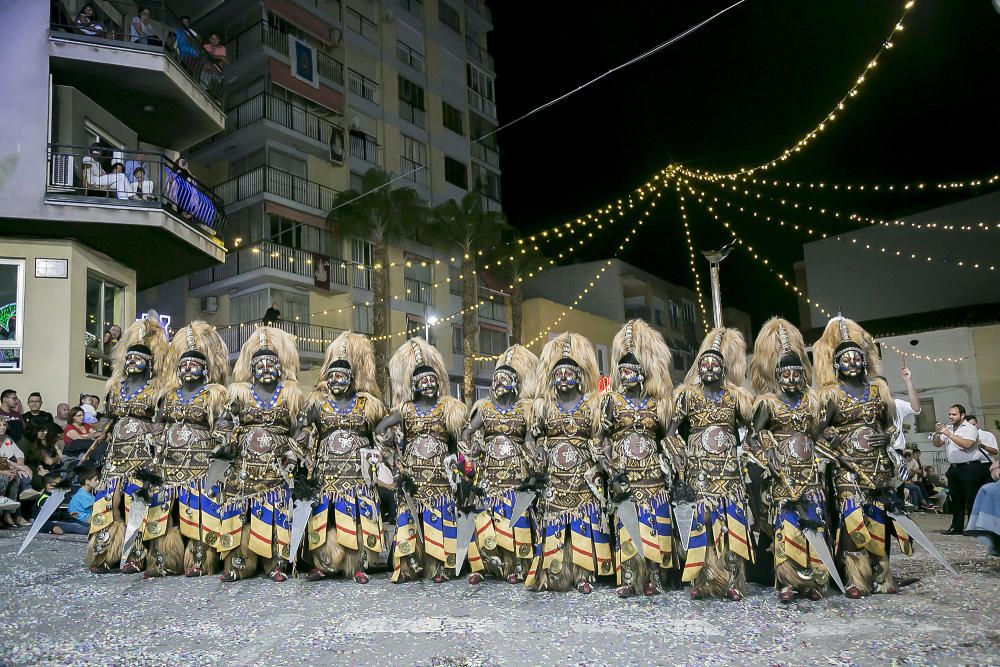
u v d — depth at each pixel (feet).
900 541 19.20
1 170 45.47
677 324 143.54
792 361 18.88
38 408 38.19
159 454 22.65
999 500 21.74
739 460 18.80
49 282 47.70
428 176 108.99
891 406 19.01
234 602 18.17
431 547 20.80
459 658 13.19
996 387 80.69
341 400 22.09
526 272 110.32
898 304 96.99
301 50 90.38
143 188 50.11
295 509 21.26
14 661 13.42
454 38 117.80
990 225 88.63
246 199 86.07
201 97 56.34
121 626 15.85
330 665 12.94
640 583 18.57
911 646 13.34
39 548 27.53
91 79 51.13
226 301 88.74
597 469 19.12
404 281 100.58
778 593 17.81
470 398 99.09
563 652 13.48
